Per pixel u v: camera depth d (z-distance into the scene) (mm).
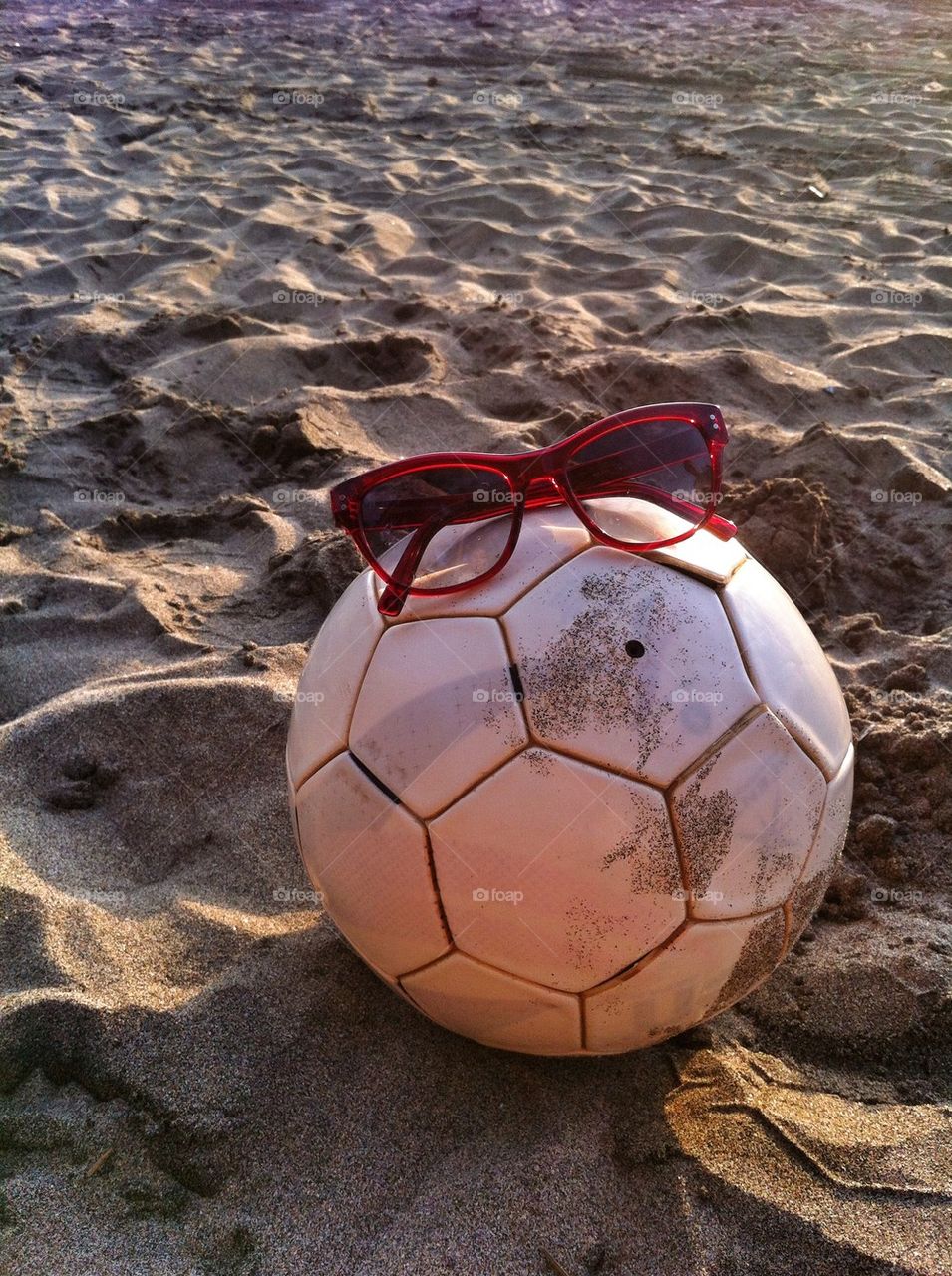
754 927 442
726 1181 453
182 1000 511
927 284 1503
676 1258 432
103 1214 445
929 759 651
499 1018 451
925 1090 506
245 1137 465
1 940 539
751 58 2883
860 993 536
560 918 421
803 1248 435
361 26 3436
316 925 559
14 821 619
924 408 1147
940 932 568
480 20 3518
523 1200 447
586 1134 468
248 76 2758
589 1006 438
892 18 3488
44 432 1119
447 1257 430
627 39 3189
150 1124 469
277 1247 434
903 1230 438
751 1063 511
